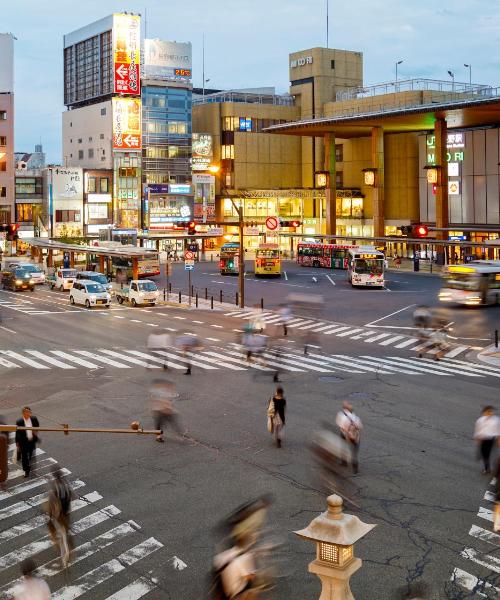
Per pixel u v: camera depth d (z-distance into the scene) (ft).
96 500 54.44
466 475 58.80
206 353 118.73
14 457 64.08
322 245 290.15
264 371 103.40
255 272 255.29
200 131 411.34
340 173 385.50
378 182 311.88
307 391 90.22
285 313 163.12
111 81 367.04
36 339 133.90
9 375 101.71
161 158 387.34
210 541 46.75
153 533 48.24
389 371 103.30
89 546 46.44
